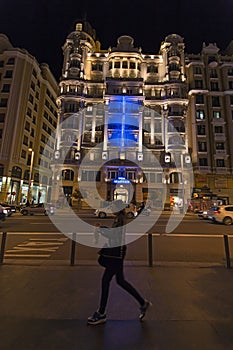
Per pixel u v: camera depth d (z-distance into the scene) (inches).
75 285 176.2
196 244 371.2
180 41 1791.3
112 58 1729.8
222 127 1587.1
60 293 159.9
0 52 1636.3
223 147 1549.0
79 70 1710.1
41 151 1812.3
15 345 99.3
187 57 1764.3
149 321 122.9
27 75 1599.4
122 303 145.3
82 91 1662.2
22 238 396.2
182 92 1651.1
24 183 1573.6
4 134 1444.4
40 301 146.1
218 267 235.9
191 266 237.1
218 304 146.3
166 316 128.7
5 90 1519.4
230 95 1628.9
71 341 103.2
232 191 1489.9
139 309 137.3
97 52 1861.5
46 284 177.5
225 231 530.6
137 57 1724.9
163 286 177.8
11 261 245.8
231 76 1654.8
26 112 1568.7
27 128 1600.6
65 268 222.2
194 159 1526.8
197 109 1615.4
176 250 325.7
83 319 123.7
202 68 1697.8
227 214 677.3
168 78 1685.5
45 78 1889.8
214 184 1491.1
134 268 226.5
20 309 134.2
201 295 161.0
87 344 101.3
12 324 116.9
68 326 116.1
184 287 176.6
